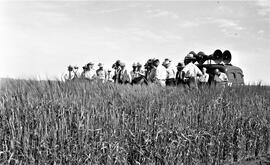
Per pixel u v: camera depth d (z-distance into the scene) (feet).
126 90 30.50
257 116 40.42
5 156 20.31
